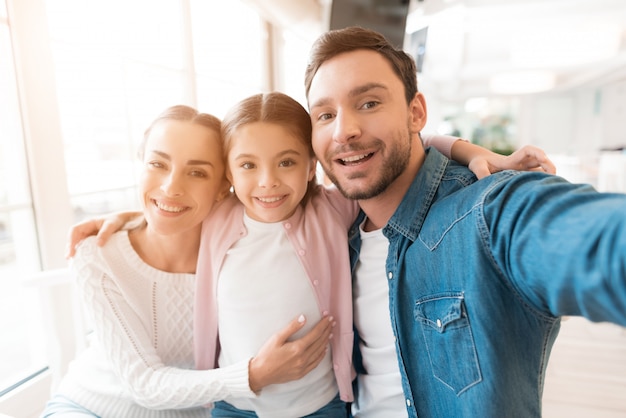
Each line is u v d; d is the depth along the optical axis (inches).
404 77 32.2
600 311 18.1
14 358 104.6
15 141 54.9
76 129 69.2
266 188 33.9
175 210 34.7
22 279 45.5
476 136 414.6
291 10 107.3
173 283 38.0
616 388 73.0
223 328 37.1
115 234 37.7
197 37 102.8
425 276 30.9
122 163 80.4
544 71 254.5
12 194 56.2
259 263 36.4
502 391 26.2
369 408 36.5
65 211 58.9
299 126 35.1
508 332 26.3
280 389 35.9
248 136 33.6
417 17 136.8
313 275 36.8
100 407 35.9
